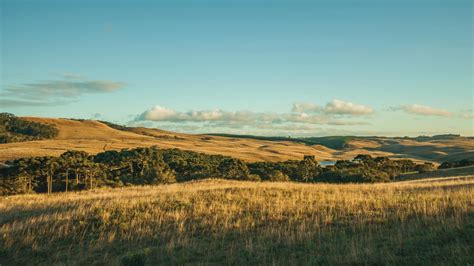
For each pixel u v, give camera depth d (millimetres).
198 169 74938
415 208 13961
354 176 62469
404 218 13000
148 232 13430
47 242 13078
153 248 11773
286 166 78500
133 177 66438
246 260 10328
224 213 15344
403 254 9609
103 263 10969
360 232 11945
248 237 12398
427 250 9672
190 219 14820
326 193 20234
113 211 16453
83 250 12258
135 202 17938
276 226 13438
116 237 13195
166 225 14281
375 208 14945
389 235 11344
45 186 63031
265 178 66750
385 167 87812
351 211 14688
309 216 14539
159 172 60375
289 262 9789
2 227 14633
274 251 10898
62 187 62469
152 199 18703
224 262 10336
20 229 14320
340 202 16641
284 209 15578
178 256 11008
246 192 20688
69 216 15727
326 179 67250
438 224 11641
